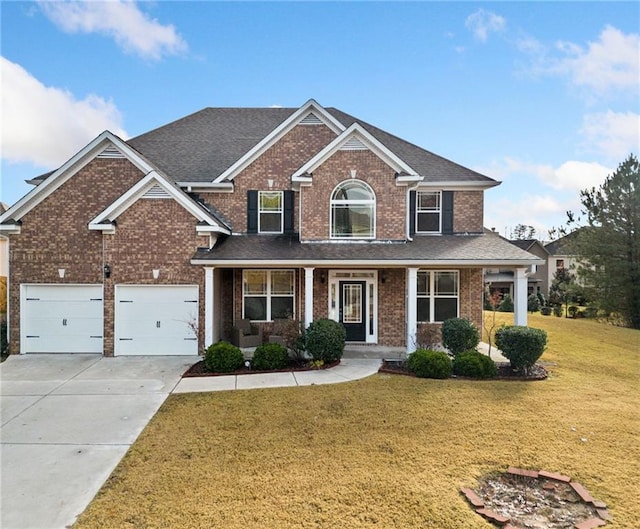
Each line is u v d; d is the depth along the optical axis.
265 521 4.59
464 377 11.00
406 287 14.82
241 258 13.02
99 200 13.81
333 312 15.44
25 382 10.52
